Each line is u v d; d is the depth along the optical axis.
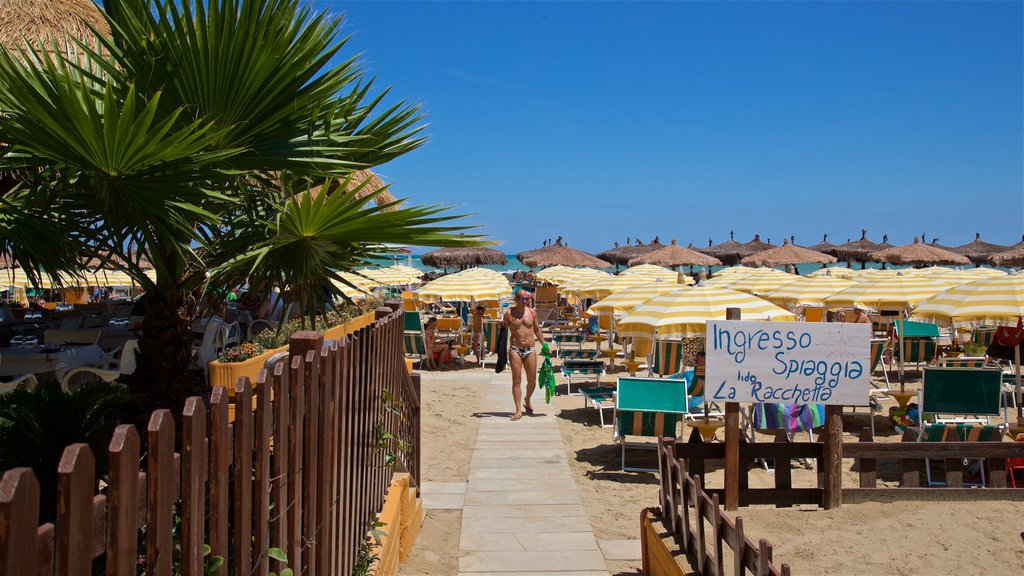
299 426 2.81
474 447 9.12
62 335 10.23
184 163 3.07
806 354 5.46
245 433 2.26
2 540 1.27
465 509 6.83
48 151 3.04
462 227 3.64
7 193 3.71
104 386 3.42
